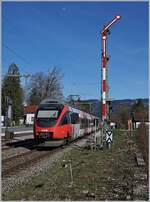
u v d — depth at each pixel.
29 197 12.01
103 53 29.56
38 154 26.48
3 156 24.92
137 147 32.56
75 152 27.77
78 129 41.62
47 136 30.86
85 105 76.38
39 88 101.06
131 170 17.98
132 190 13.09
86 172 17.16
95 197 12.09
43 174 16.86
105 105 30.06
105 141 30.61
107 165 19.88
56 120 31.36
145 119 98.56
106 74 29.78
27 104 136.38
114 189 13.34
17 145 34.16
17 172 17.67
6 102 40.38
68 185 13.91
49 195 12.25
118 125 104.25
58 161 21.98
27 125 121.44
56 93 100.31
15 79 118.69
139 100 120.94
